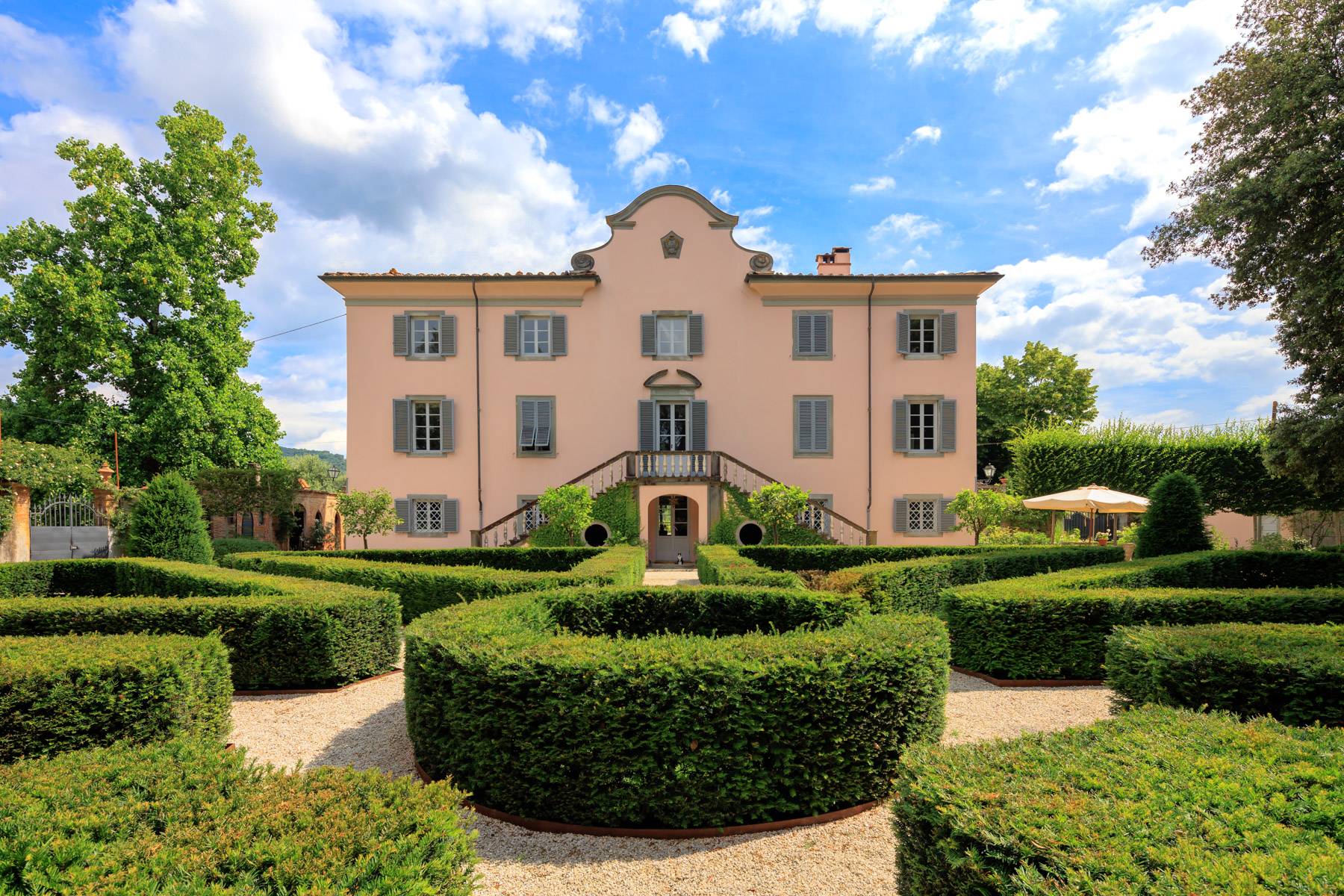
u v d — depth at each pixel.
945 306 20.56
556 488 19.06
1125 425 23.20
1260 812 2.21
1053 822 2.12
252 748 5.35
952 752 2.71
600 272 20.73
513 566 14.95
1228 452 20.56
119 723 4.37
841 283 20.28
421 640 4.57
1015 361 33.94
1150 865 1.96
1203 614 6.91
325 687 7.07
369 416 20.23
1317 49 12.05
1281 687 4.28
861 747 4.07
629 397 20.64
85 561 12.38
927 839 2.39
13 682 4.15
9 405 22.30
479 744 4.11
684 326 20.89
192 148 22.31
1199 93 13.44
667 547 20.52
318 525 26.19
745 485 20.23
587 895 3.27
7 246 20.38
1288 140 12.04
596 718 3.91
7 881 2.07
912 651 4.30
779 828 3.91
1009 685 7.00
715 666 3.94
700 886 3.33
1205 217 12.78
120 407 21.98
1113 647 5.08
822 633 4.62
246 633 6.89
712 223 20.81
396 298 20.36
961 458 20.50
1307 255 12.30
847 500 20.56
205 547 13.41
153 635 5.17
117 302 21.02
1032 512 22.73
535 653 4.10
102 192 20.66
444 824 2.33
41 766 2.78
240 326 24.25
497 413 20.47
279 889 1.98
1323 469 12.87
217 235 23.05
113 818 2.37
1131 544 15.72
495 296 20.50
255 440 24.47
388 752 5.25
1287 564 10.77
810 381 20.69
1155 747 2.76
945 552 14.96
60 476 16.58
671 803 3.86
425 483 20.30
